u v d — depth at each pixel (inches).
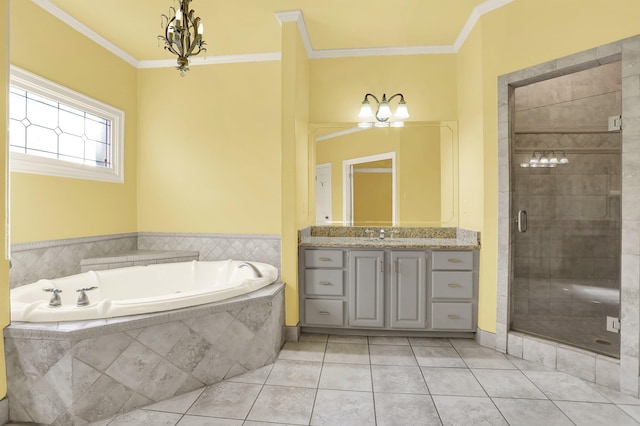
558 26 91.7
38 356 69.2
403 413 74.5
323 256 116.6
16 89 98.7
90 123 125.1
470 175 118.7
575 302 100.0
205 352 85.0
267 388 84.4
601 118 96.6
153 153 144.0
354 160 138.1
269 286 105.4
